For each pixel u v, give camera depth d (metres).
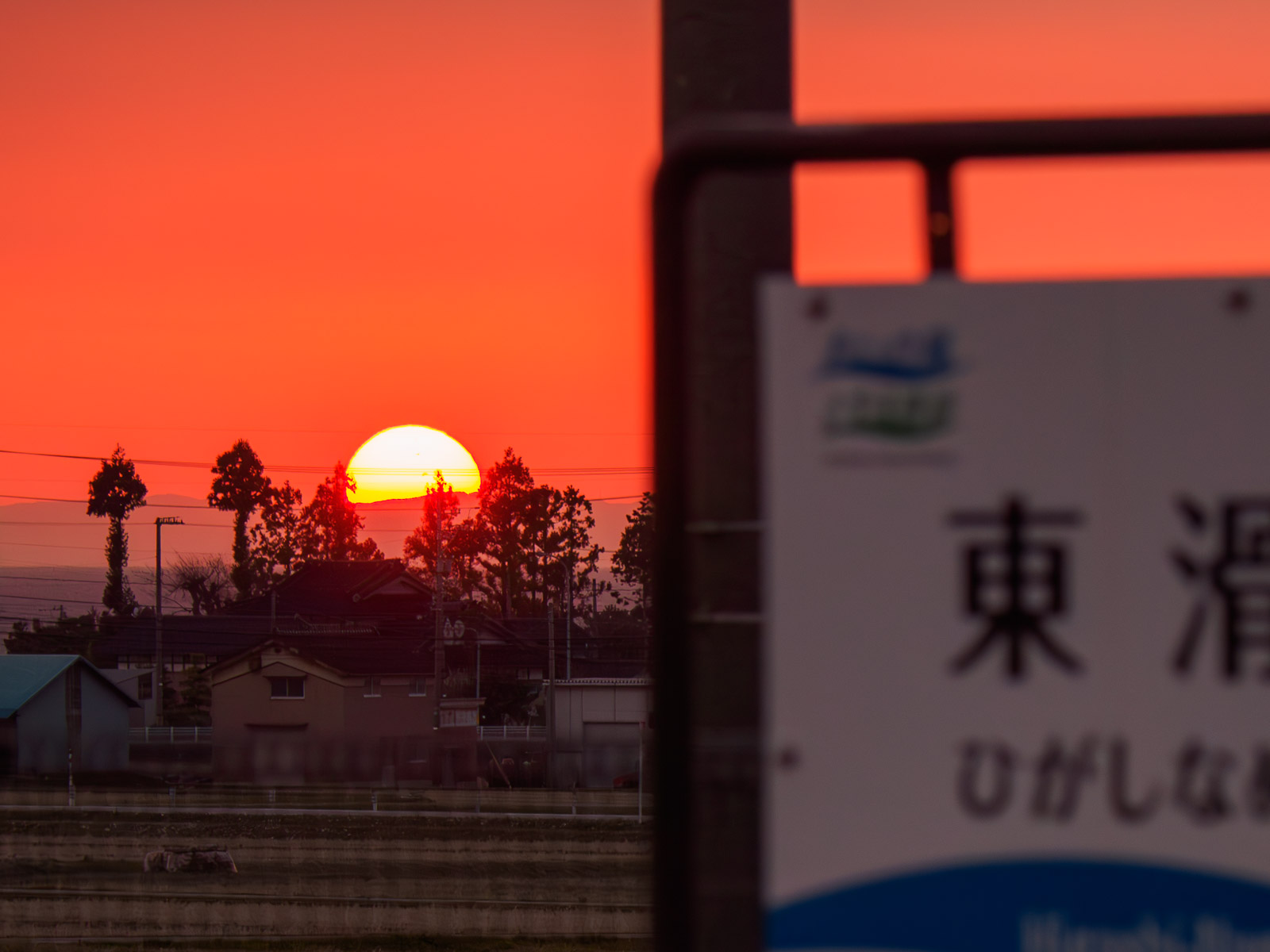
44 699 178.62
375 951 72.25
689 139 5.50
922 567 5.18
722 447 7.47
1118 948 5.08
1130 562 5.16
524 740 185.38
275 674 182.50
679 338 5.52
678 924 5.35
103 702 187.12
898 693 5.17
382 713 185.50
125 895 88.12
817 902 5.15
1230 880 5.07
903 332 5.22
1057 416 5.20
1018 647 5.16
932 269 5.53
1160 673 5.14
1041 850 5.13
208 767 182.50
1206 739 5.12
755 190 7.67
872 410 5.21
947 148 5.46
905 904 5.13
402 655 189.62
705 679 7.12
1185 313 5.21
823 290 5.23
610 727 184.00
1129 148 5.46
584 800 145.12
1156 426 5.19
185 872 96.81
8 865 101.00
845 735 5.17
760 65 8.16
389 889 90.31
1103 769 5.14
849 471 5.20
